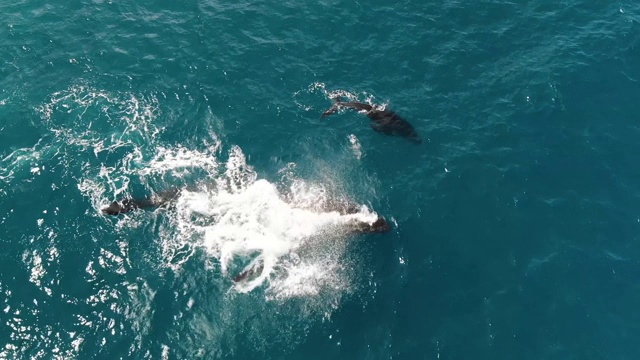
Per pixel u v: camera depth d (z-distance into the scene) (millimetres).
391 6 48188
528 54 44562
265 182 36219
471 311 30312
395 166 37281
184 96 40656
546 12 47969
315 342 28641
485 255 32812
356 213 34688
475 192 35844
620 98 41375
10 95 39938
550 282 31656
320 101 40969
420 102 41156
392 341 28922
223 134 38562
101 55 43062
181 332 28625
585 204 35312
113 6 47219
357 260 32344
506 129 39406
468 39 45656
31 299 29578
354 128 39375
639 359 28672
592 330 29750
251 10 47375
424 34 45844
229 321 29172
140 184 35219
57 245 31859
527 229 34094
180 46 44094
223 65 42844
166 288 30250
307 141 38531
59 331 28438
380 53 44344
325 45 44844
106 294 29906
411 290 31078
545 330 29688
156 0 47938
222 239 32812
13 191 34344
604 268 32312
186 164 36688
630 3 48844
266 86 41719
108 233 32562
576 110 40594
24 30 44625
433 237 33625
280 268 31688
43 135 37656
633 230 34062
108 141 37562
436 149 38219
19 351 27703
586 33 46125
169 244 32312
